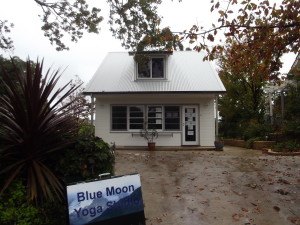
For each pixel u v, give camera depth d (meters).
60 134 4.14
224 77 21.23
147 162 10.12
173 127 15.41
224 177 7.52
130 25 9.56
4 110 3.89
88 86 14.97
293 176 7.49
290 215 4.76
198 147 14.48
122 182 3.46
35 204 3.70
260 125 16.02
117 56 18.92
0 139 3.82
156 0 9.38
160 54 15.48
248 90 21.28
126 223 3.35
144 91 14.29
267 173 7.91
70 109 4.36
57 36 10.37
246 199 5.61
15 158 3.88
